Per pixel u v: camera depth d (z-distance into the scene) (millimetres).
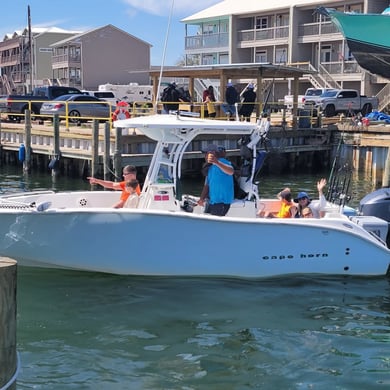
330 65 42656
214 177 8000
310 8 44344
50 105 25078
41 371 5516
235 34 49219
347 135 23281
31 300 7203
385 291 7742
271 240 7750
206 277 7852
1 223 7574
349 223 7941
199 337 6289
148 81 64562
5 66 84000
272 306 7145
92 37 61500
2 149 22891
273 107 23516
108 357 5820
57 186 18406
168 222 7543
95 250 7676
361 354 5957
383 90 36719
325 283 7941
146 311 6945
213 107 20672
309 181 20766
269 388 5273
